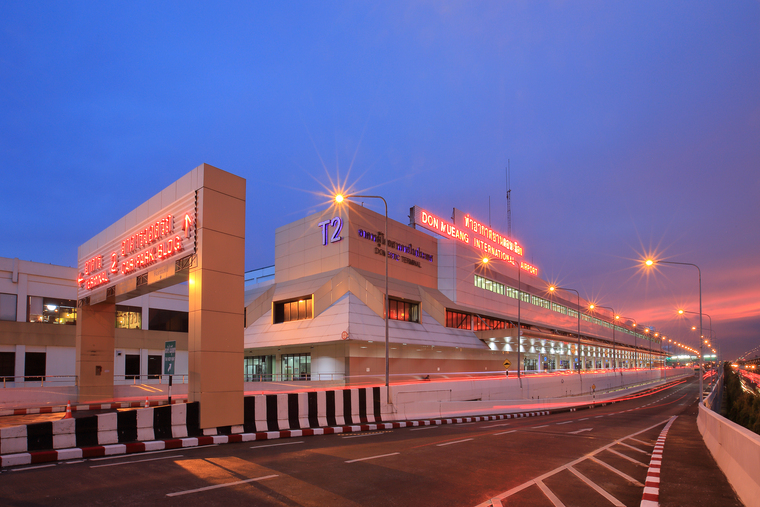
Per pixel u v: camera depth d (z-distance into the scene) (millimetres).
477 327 56438
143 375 35562
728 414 43188
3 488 8297
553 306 81688
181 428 14547
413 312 47219
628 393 67562
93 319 25422
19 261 34031
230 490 8297
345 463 11016
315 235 47375
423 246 52688
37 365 33938
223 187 17031
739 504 7574
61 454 11242
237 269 16984
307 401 18656
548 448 14219
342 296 42375
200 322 15664
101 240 24047
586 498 8008
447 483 9039
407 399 27562
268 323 46375
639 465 11320
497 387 39156
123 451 12367
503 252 67500
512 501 7770
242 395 16438
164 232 18297
